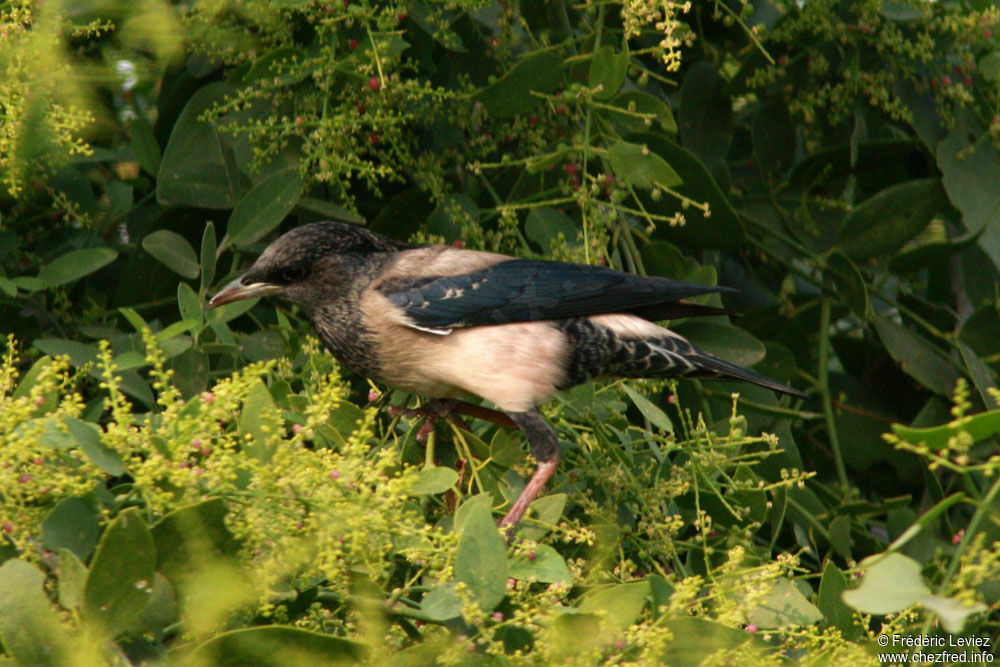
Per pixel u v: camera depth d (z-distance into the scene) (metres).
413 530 5.45
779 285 10.74
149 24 7.37
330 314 8.46
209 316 8.12
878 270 10.24
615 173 8.80
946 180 9.48
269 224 8.29
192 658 4.96
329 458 5.36
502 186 9.55
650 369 8.56
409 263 8.57
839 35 9.63
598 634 5.32
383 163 8.63
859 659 5.70
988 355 9.93
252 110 8.66
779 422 9.32
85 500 5.25
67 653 4.73
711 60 10.18
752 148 10.50
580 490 7.84
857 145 9.87
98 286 9.39
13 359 6.77
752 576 6.23
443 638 5.45
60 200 8.68
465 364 8.21
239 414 6.00
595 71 8.47
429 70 8.95
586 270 8.58
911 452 10.05
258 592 5.16
